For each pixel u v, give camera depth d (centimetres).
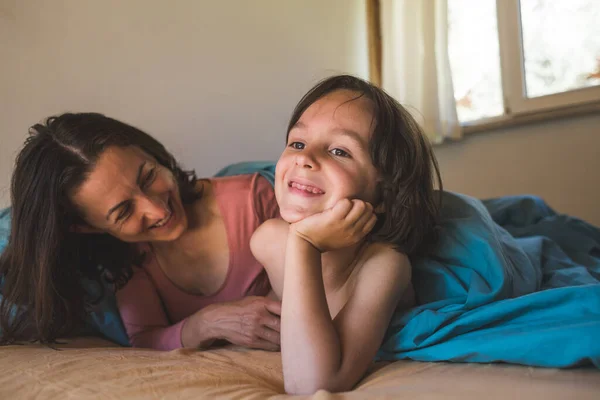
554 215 135
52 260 90
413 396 50
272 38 169
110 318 103
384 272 70
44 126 94
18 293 90
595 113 186
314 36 174
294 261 66
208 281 102
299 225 68
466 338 66
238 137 166
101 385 58
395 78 181
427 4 177
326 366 59
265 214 103
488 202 142
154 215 87
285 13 170
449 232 88
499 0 192
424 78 179
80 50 146
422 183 85
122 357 72
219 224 100
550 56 192
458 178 195
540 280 95
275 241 88
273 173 114
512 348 59
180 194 99
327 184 71
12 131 140
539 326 64
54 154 87
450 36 199
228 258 100
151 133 155
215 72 162
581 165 189
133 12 151
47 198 88
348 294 77
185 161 160
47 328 89
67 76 145
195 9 159
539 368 58
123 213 86
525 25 193
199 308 104
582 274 95
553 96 190
